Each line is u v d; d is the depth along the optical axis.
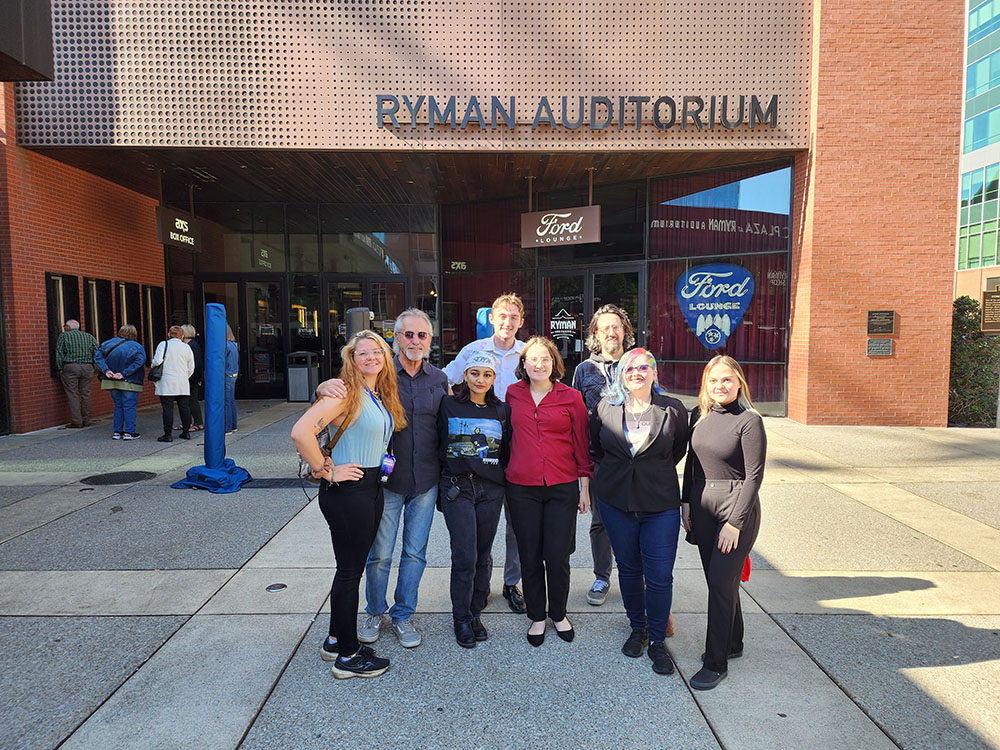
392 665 3.03
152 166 10.12
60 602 3.68
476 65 8.94
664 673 2.95
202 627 3.38
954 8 9.09
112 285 11.27
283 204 13.25
